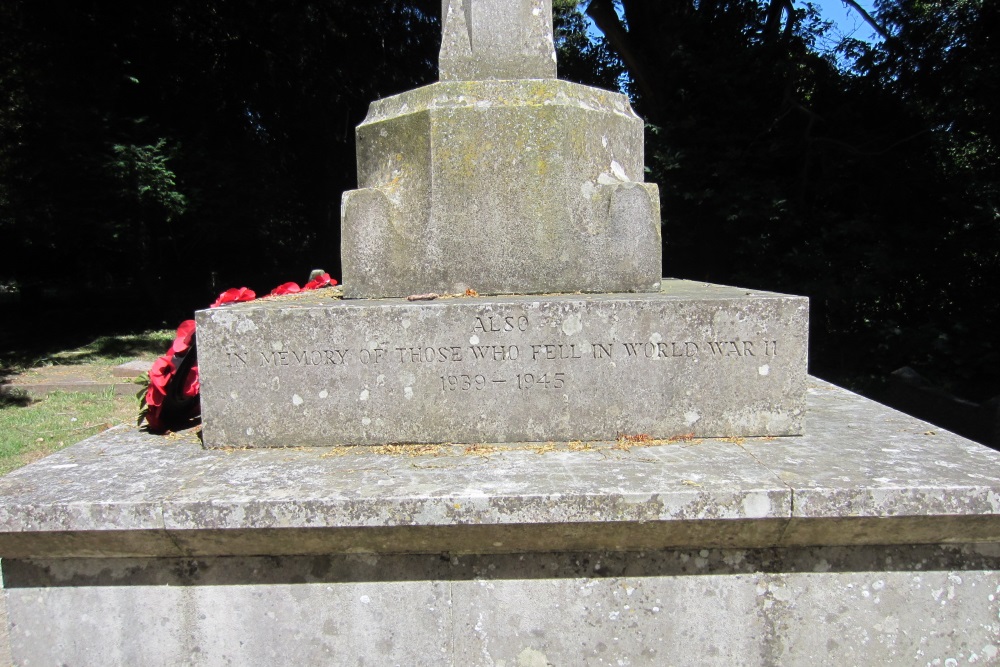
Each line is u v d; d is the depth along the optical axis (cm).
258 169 1537
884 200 964
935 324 866
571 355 254
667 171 991
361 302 276
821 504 208
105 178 1280
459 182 294
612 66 1324
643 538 217
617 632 224
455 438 257
